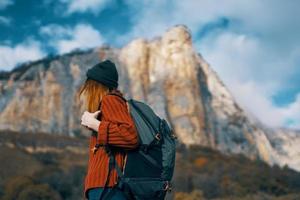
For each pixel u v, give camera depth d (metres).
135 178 4.48
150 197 4.53
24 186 100.88
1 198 98.44
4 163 148.62
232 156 198.75
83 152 182.62
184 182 109.50
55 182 107.44
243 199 105.81
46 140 188.50
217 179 117.31
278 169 168.00
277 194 117.12
